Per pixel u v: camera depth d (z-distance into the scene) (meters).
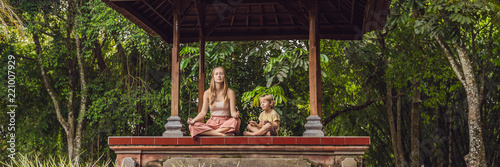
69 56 17.45
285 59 12.69
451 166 16.59
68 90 17.83
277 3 8.55
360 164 6.18
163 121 15.78
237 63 15.55
